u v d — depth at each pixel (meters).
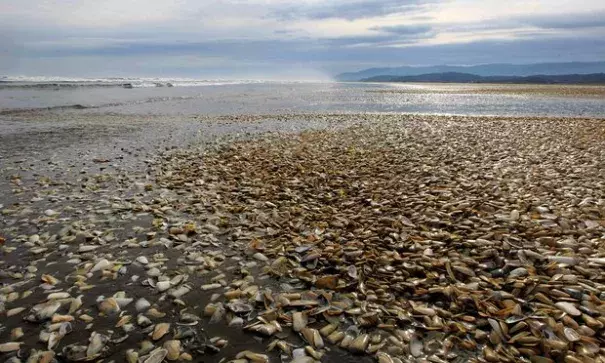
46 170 13.23
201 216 8.92
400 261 6.56
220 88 86.75
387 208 9.32
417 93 77.69
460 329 4.85
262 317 5.15
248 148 17.52
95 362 4.36
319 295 5.66
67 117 29.44
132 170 13.38
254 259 6.88
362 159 15.02
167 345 4.62
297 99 57.38
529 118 30.89
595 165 13.92
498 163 14.37
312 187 11.34
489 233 7.53
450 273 6.12
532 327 4.83
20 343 4.61
